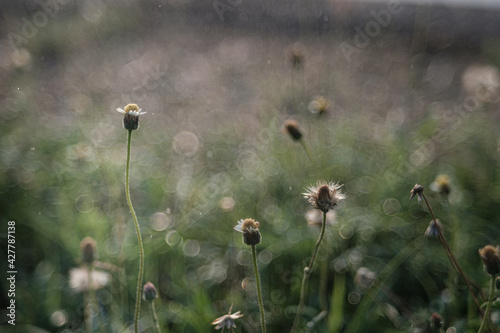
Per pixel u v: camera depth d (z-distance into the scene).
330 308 0.65
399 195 0.81
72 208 0.80
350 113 1.16
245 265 0.70
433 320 0.57
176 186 0.88
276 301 0.66
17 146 0.94
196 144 1.04
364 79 1.38
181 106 1.30
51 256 0.71
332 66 1.29
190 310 0.63
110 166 0.91
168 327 0.64
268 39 1.72
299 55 1.00
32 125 1.00
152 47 1.78
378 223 0.74
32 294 0.67
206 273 0.70
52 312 0.65
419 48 1.43
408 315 0.65
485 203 0.78
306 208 0.77
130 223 0.76
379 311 0.64
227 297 0.66
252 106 1.26
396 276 0.69
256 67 1.52
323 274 0.64
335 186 0.54
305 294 0.66
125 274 0.68
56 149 0.97
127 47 1.78
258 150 1.01
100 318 0.62
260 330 0.64
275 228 0.74
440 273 0.69
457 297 0.64
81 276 0.58
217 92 1.38
